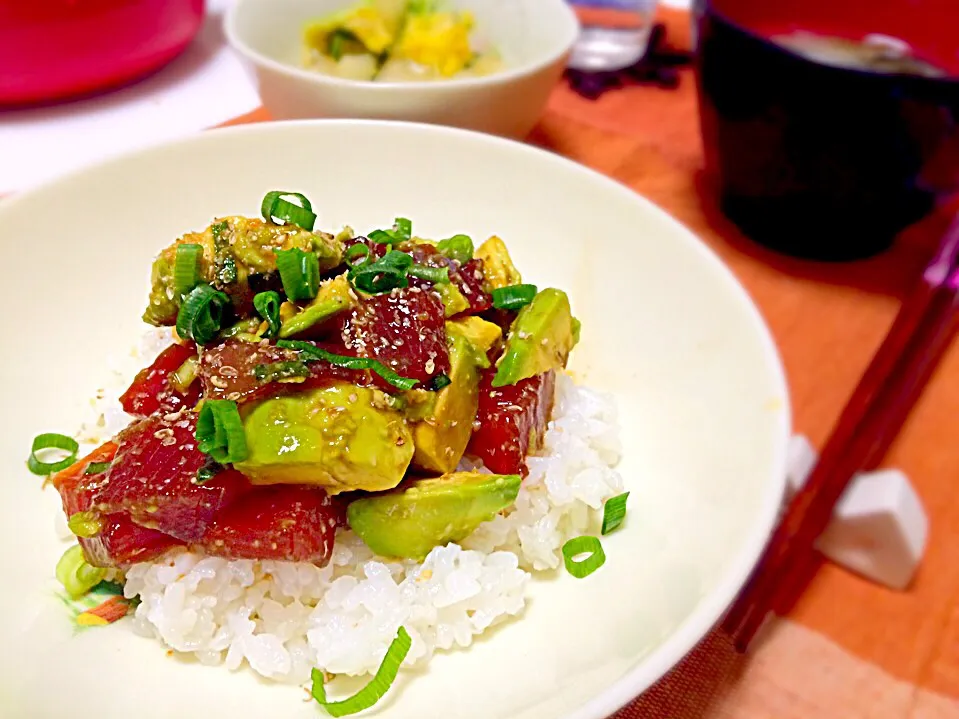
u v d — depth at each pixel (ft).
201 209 0.86
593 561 0.63
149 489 0.57
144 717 0.54
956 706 0.65
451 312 0.69
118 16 1.23
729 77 0.97
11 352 0.72
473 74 1.25
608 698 0.46
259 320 0.63
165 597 0.59
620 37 1.43
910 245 1.11
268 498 0.59
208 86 1.38
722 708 0.63
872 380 0.89
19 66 1.20
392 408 0.60
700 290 0.75
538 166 0.87
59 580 0.62
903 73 0.88
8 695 0.50
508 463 0.67
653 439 0.73
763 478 0.58
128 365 0.79
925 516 0.77
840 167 0.95
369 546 0.63
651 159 1.22
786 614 0.71
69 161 1.16
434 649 0.60
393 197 0.91
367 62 1.21
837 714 0.64
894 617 0.72
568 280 0.85
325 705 0.53
